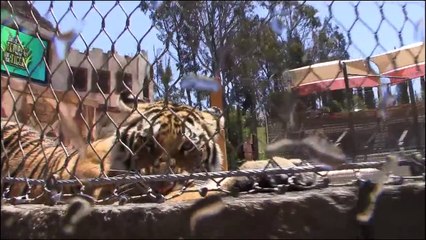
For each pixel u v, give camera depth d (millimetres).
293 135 2121
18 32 2559
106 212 2221
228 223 2066
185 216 2119
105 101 2455
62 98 2504
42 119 2746
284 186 2373
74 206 2279
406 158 1969
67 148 3469
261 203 2057
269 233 2021
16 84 2635
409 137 1964
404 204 1899
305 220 2000
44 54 2514
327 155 2135
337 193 1996
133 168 2713
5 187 3152
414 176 1991
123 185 2904
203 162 3816
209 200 2115
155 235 2137
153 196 2539
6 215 2441
